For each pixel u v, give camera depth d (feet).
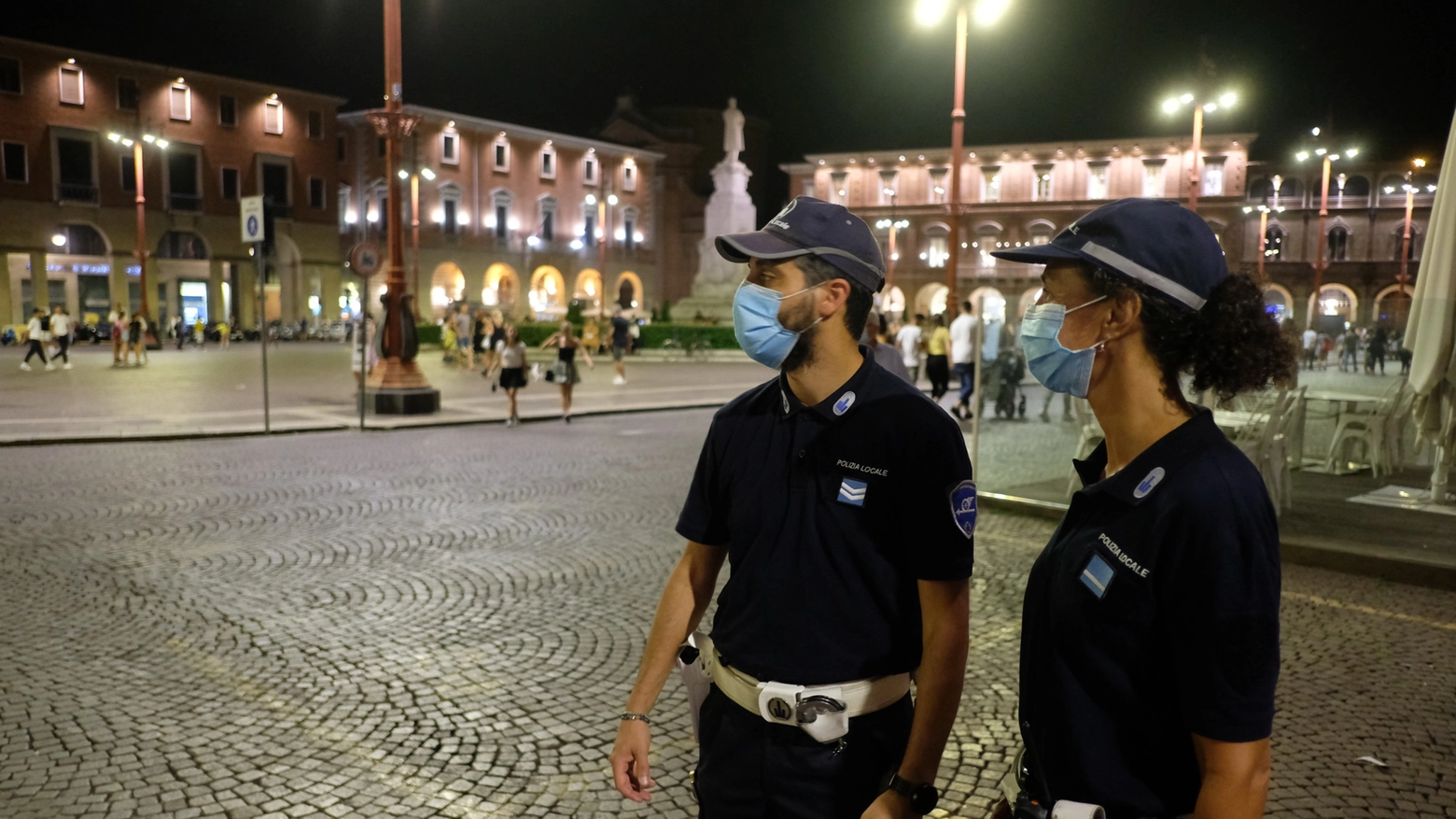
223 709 13.84
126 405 53.67
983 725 13.47
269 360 101.91
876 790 5.97
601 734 13.14
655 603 18.95
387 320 51.19
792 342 5.97
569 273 212.84
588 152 214.48
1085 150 199.31
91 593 19.24
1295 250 186.39
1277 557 4.30
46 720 13.38
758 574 6.09
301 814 11.00
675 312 140.87
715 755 6.34
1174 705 4.39
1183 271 4.48
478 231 195.72
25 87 145.89
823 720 5.81
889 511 5.90
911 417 5.87
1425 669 15.47
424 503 28.30
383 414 50.31
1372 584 20.53
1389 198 180.55
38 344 84.28
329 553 22.53
